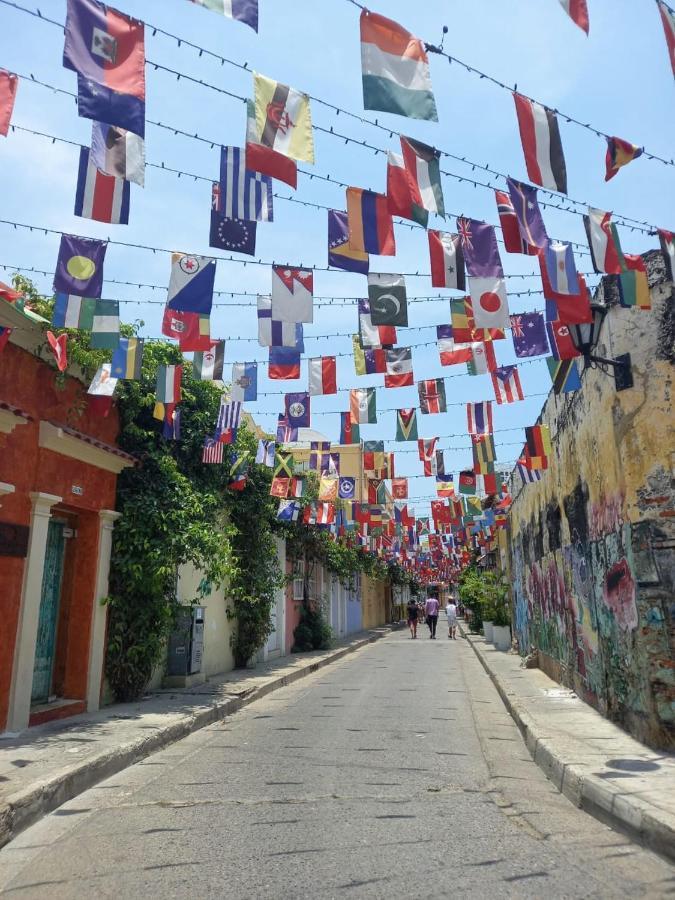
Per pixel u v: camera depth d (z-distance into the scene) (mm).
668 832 4410
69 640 9664
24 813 5223
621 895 3828
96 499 9891
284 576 18891
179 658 12336
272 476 15953
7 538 7965
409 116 5332
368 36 5344
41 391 8828
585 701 9977
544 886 3943
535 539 14617
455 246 6812
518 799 5805
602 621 8633
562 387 9148
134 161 5559
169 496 10836
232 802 5719
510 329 8258
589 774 5805
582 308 6965
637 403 7391
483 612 24984
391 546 28594
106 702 10164
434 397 10719
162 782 6434
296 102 5605
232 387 9898
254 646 15867
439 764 7000
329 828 4996
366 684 13828
